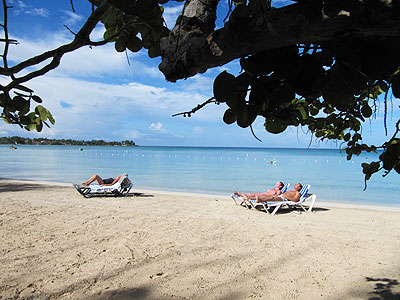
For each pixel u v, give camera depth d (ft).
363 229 27.94
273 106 3.40
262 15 2.71
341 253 21.47
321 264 19.48
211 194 52.42
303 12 2.51
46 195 44.01
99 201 39.93
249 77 3.12
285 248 22.34
